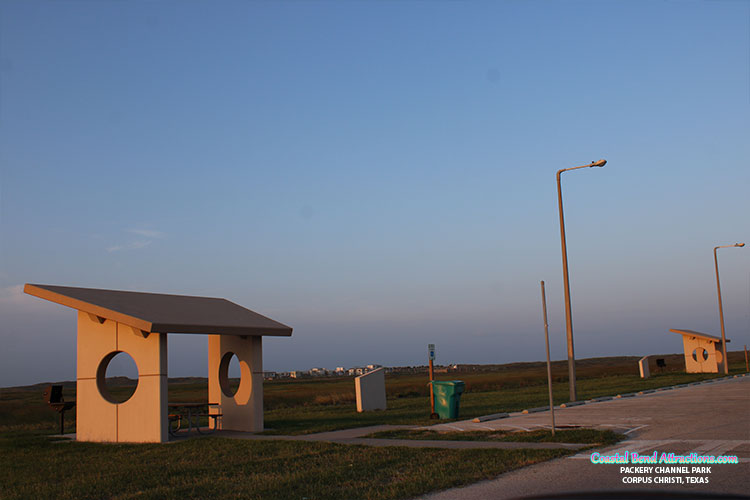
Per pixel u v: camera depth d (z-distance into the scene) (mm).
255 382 18109
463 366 179125
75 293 17234
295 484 9836
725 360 47594
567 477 9523
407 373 138750
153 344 16016
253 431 17812
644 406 21422
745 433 13453
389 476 10328
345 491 9312
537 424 16750
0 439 18125
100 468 12242
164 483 10438
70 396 47750
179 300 19453
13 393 96562
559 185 26875
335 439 15117
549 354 13992
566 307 25672
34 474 11945
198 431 17594
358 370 183000
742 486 8352
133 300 17969
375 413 23250
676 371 52531
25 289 17109
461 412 21703
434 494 8953
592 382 41875
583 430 14562
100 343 16969
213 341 19359
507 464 10812
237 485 9953
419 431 15969
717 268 48812
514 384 46469
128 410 16266
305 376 168750
